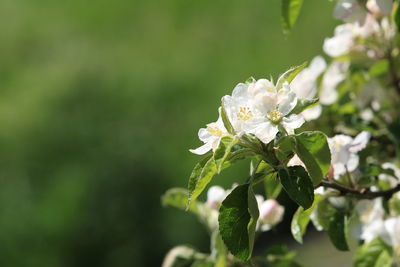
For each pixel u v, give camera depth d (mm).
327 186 3105
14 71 14266
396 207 3762
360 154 3791
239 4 13781
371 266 3689
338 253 10172
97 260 11828
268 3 13352
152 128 12609
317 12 12852
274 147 2742
